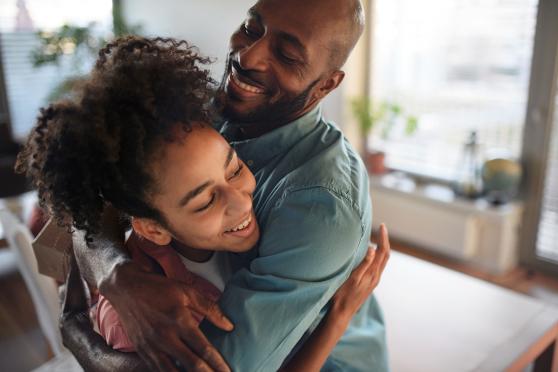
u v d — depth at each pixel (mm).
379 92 3703
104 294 748
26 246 1636
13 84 4777
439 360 1341
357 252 801
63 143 629
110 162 625
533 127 3018
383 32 3572
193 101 651
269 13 769
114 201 673
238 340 683
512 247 3160
